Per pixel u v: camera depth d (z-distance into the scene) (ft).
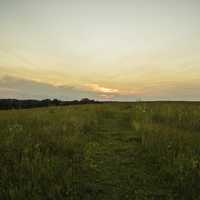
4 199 11.51
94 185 13.65
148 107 61.46
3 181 13.06
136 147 22.17
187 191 12.37
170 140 21.93
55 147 19.95
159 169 16.19
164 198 12.26
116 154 19.97
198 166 15.37
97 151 20.81
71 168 15.10
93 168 16.37
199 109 48.06
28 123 31.35
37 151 18.02
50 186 12.69
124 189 13.28
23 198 11.43
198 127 30.48
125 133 29.81
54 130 26.40
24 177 13.51
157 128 27.61
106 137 27.20
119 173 15.57
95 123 36.58
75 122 33.94
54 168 14.97
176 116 38.88
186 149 18.99
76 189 12.92
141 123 33.27
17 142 19.95
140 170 16.12
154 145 20.81
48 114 46.91
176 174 14.49
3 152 17.52
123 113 57.26
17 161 15.67
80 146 21.18
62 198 11.78
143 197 12.37
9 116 41.42
